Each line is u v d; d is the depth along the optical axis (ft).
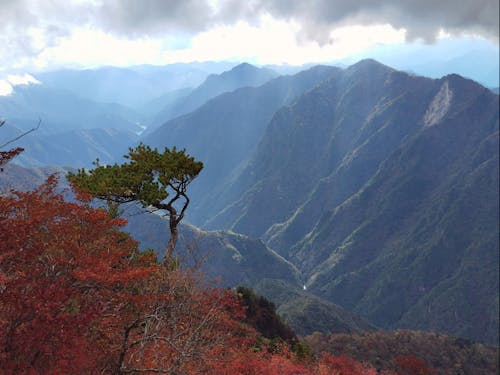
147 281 51.90
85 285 47.24
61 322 40.75
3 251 43.39
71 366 41.68
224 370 71.00
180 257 56.49
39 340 39.52
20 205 47.85
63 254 48.24
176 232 79.10
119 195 80.74
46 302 40.83
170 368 47.65
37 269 45.70
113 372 48.29
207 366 57.62
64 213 51.03
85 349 44.06
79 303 45.93
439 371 498.69
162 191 77.56
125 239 64.59
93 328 47.91
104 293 47.93
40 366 41.32
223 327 64.28
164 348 52.44
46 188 54.65
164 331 52.95
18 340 39.55
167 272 51.96
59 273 46.80
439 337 590.14
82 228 52.49
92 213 53.47
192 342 49.03
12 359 39.96
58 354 40.96
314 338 501.15
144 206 79.66
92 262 47.44
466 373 521.65
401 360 450.71
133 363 51.19
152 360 52.06
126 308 49.44
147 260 62.39
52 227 49.34
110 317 48.47
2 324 40.32
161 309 49.62
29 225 45.73
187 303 51.24
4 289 42.09
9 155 49.01
